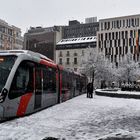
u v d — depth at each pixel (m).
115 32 109.69
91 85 34.25
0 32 101.25
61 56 117.19
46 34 119.69
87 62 69.44
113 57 109.62
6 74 13.82
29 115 15.52
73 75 33.06
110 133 10.12
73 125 12.02
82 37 119.69
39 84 17.36
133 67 70.50
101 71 68.75
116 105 23.22
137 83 61.97
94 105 22.83
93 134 9.91
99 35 112.44
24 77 14.95
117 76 72.69
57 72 22.89
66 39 120.44
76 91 36.28
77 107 20.67
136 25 106.94
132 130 10.84
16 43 115.00
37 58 17.06
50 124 12.19
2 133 9.80
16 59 14.37
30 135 9.49
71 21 131.12
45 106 19.12
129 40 107.31
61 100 24.84
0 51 14.87
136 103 25.73
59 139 8.93
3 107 13.24
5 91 13.36
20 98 14.46
